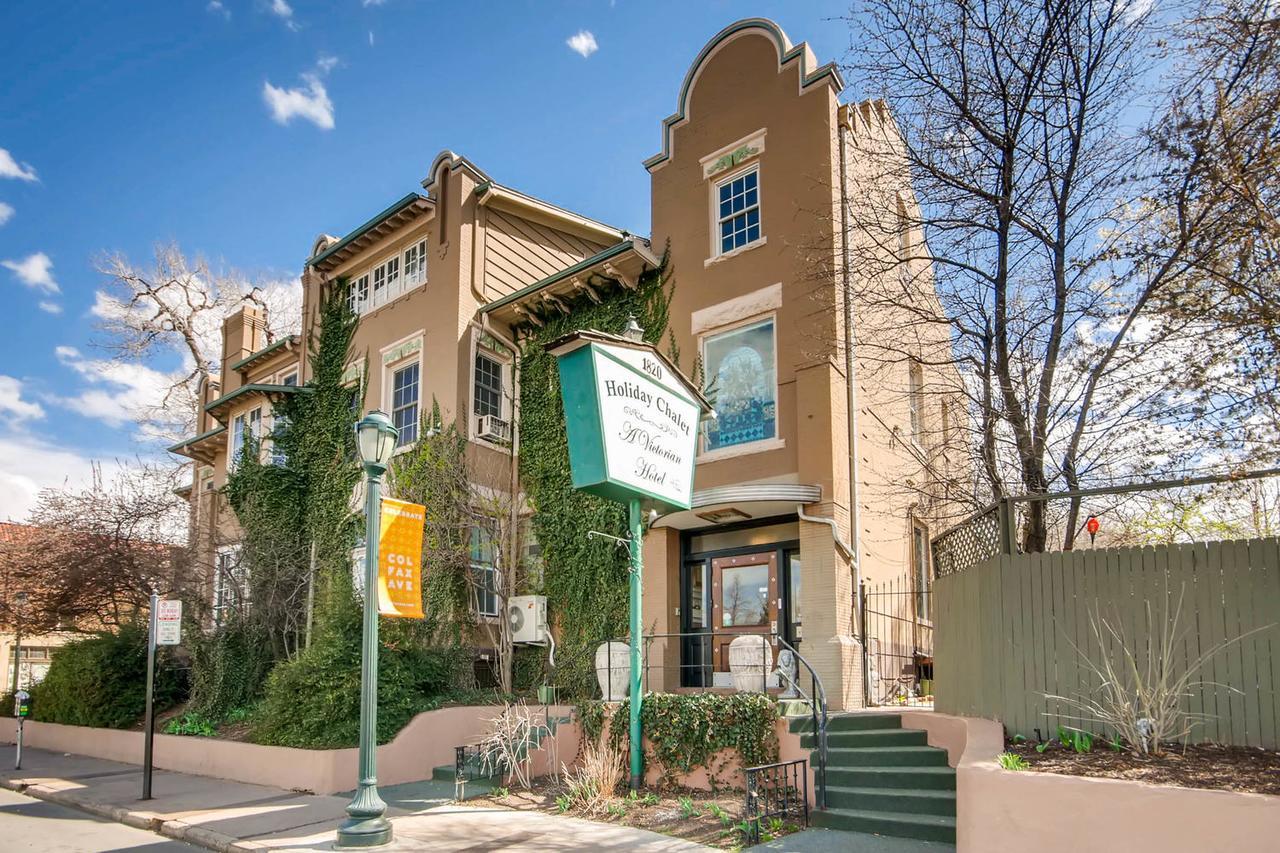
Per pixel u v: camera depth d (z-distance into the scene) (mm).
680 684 14727
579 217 21297
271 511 20047
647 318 16453
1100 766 7305
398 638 14672
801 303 14273
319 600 17219
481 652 16812
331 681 12680
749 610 14531
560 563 16453
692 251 16094
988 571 9352
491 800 10914
